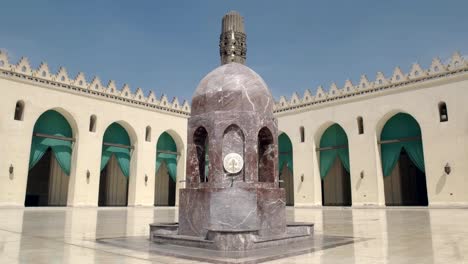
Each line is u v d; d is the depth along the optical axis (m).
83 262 6.00
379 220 15.33
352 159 29.80
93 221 15.04
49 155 34.69
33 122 26.05
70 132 29.16
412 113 26.97
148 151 32.81
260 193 8.64
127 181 33.06
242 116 9.05
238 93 9.17
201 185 9.13
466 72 24.69
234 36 10.61
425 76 26.55
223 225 8.28
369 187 28.62
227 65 9.87
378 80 28.92
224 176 8.85
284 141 35.78
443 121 25.56
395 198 29.31
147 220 15.75
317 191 32.03
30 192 33.78
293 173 33.38
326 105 31.89
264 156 9.84
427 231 10.66
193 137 9.58
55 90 27.47
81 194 28.09
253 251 7.17
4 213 19.80
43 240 8.82
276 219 8.91
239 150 9.09
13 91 25.27
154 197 32.94
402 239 8.91
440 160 25.31
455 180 24.56
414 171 32.50
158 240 8.59
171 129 34.78
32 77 26.25
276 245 7.93
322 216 18.64
